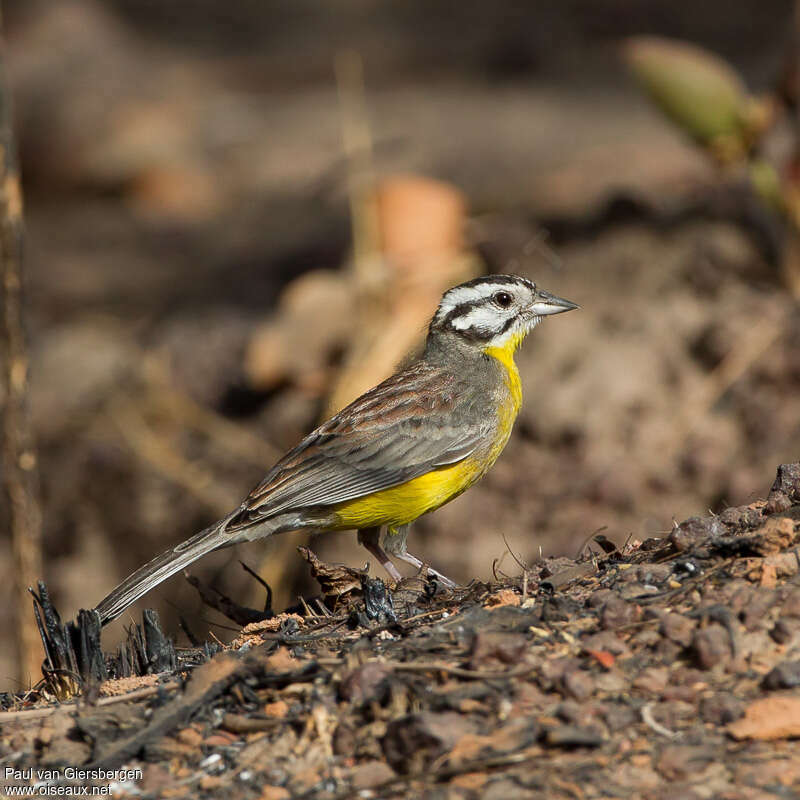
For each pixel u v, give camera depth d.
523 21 40.75
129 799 5.55
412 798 5.25
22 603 10.27
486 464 9.84
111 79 33.06
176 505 15.56
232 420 16.41
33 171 30.17
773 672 5.61
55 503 15.98
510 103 33.94
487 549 13.27
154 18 45.41
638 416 14.09
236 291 20.84
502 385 9.96
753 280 15.32
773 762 5.21
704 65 13.84
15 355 10.30
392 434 9.41
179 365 17.45
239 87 37.91
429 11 44.25
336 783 5.46
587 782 5.20
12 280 10.20
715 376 14.32
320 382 15.79
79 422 16.80
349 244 21.34
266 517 9.08
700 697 5.63
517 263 16.09
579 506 13.43
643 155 24.02
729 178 16.44
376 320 15.27
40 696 7.34
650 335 14.82
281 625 7.39
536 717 5.61
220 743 5.85
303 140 32.03
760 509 7.39
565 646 6.17
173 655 7.34
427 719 5.50
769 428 13.65
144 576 8.62
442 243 15.70
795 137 14.17
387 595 7.25
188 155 30.92
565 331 15.09
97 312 21.42
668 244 16.03
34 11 36.00
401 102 35.16
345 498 9.27
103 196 30.11
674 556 7.07
